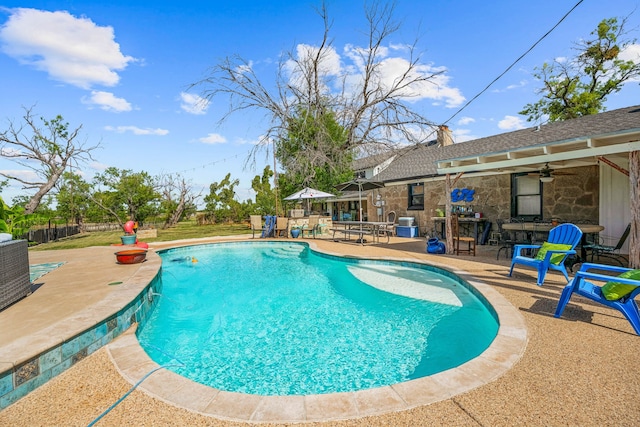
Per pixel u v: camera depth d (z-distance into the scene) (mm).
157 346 4465
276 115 16953
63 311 4211
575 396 2436
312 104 17281
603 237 8312
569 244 5754
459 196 12297
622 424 2127
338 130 17391
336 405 2434
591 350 3154
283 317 5445
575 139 5836
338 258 9547
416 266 8016
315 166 16484
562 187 9469
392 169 17797
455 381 2682
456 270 6836
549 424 2145
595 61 22094
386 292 6410
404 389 2600
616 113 8938
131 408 2496
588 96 22094
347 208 23312
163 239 16891
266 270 9359
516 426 2133
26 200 22016
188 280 8297
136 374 3051
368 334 4637
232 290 7246
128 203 25938
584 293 3898
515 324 3795
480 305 5262
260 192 27109
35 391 2799
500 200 11125
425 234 14086
